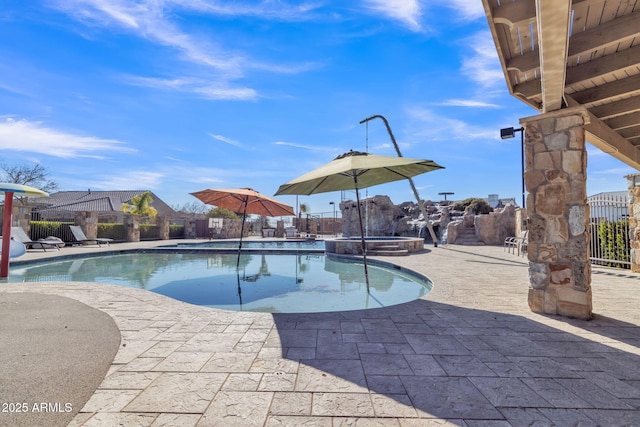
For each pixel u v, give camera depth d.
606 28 3.38
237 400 2.05
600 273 7.38
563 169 4.12
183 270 9.91
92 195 37.19
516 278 6.81
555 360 2.69
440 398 2.09
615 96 4.33
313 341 3.13
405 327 3.58
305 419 1.85
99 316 3.91
